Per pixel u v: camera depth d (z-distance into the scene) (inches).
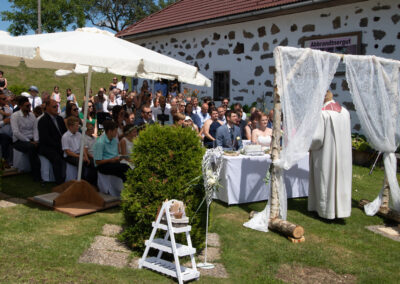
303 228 196.1
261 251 163.0
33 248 142.3
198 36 487.2
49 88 738.2
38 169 247.6
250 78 430.3
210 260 150.6
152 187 142.9
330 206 203.3
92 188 206.1
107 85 812.0
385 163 225.0
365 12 335.6
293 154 186.1
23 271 123.4
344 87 350.9
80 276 124.8
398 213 216.5
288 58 187.8
